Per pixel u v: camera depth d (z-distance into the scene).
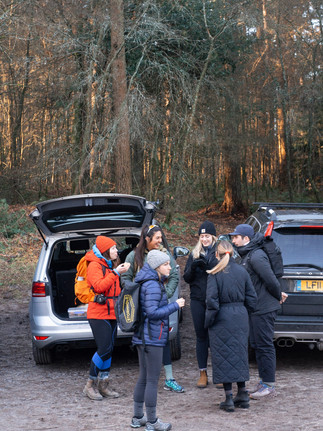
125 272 5.46
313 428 4.14
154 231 5.27
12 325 8.85
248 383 5.54
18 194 23.53
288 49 28.47
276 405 4.82
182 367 6.32
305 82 27.77
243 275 4.79
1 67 22.33
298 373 5.85
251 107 25.17
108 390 5.36
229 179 26.94
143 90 17.77
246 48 22.42
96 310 5.31
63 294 6.91
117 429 4.38
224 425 4.32
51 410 4.98
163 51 18.56
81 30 18.50
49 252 6.46
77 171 18.33
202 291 5.44
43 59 18.62
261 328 5.09
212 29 19.69
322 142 28.70
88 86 16.89
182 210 23.14
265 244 5.20
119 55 16.62
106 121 18.27
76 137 19.19
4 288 11.38
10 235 15.29
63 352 7.32
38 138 26.64
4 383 5.93
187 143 20.14
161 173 22.36
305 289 5.72
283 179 34.56
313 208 7.22
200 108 21.44
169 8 18.83
